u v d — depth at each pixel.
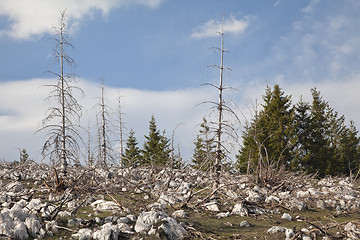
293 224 8.55
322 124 31.28
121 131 21.98
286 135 26.86
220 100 12.80
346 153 31.17
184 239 6.78
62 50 13.96
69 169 14.39
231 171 14.89
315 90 31.75
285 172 14.61
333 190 14.12
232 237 7.11
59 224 7.32
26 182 14.78
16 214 6.76
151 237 6.69
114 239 6.43
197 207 10.13
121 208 9.15
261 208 10.30
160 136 34.09
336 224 7.80
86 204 9.87
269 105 28.48
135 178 15.75
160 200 10.91
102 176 15.81
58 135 13.18
